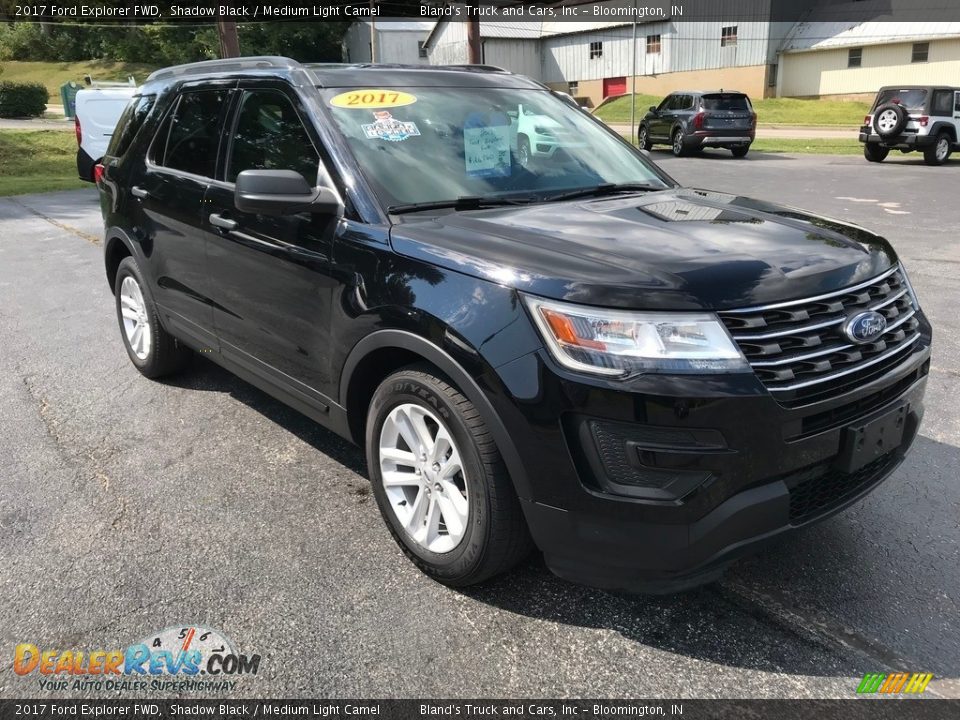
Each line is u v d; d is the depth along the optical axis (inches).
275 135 138.7
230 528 127.8
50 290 289.7
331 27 1983.3
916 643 101.2
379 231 114.5
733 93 815.1
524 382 93.4
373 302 111.4
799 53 1440.7
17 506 134.3
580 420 91.4
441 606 108.2
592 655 99.0
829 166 719.7
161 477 145.3
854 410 100.7
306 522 129.8
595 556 95.3
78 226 434.6
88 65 2330.2
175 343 187.6
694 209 124.4
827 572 116.1
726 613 106.9
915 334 112.3
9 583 112.3
